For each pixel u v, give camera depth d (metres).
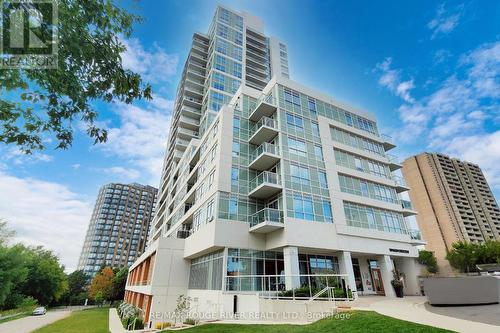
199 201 25.50
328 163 24.53
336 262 22.67
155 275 23.84
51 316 39.75
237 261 19.33
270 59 56.44
